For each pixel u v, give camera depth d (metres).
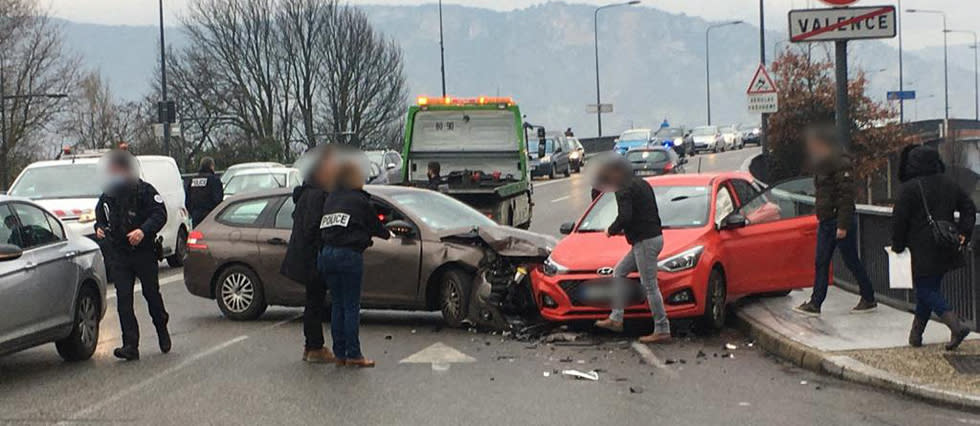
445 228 12.91
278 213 13.66
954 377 9.01
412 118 23.75
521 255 12.36
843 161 11.94
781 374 9.88
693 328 12.35
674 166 36.47
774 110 26.80
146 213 11.05
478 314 12.48
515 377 9.95
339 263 10.24
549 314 12.05
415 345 11.72
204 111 59.62
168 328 13.17
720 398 8.95
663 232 12.34
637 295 11.81
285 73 61.97
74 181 19.34
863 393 9.01
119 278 11.00
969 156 28.80
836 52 13.48
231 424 8.21
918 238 9.84
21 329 9.87
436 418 8.33
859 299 13.37
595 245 12.36
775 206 13.39
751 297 13.77
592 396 9.09
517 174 23.61
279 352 11.38
